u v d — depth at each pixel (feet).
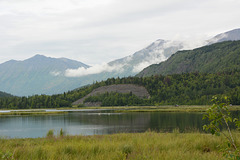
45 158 35.55
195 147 43.34
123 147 41.37
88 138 68.49
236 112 274.36
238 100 537.24
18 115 355.77
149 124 185.37
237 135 54.80
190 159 32.40
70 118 279.49
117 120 235.40
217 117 23.44
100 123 209.67
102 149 41.37
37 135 139.13
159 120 216.13
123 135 71.05
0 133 151.02
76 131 152.97
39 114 378.32
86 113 387.34
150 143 46.68
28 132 155.53
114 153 36.88
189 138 53.72
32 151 38.91
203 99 654.53
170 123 185.88
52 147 45.50
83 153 38.37
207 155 34.63
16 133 150.41
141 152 37.52
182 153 35.17
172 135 66.23
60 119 266.77
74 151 40.27
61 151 40.11
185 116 252.42
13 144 58.18
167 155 33.65
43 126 194.18
